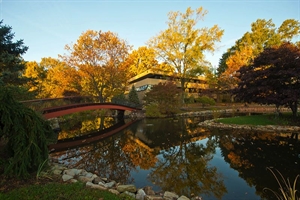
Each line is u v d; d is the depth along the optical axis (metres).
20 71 11.70
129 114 23.95
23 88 11.38
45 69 41.00
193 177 5.25
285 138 9.43
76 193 3.23
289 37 35.09
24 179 3.83
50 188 3.39
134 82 40.97
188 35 28.33
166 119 20.09
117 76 26.06
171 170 5.84
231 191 4.36
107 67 25.31
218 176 5.26
